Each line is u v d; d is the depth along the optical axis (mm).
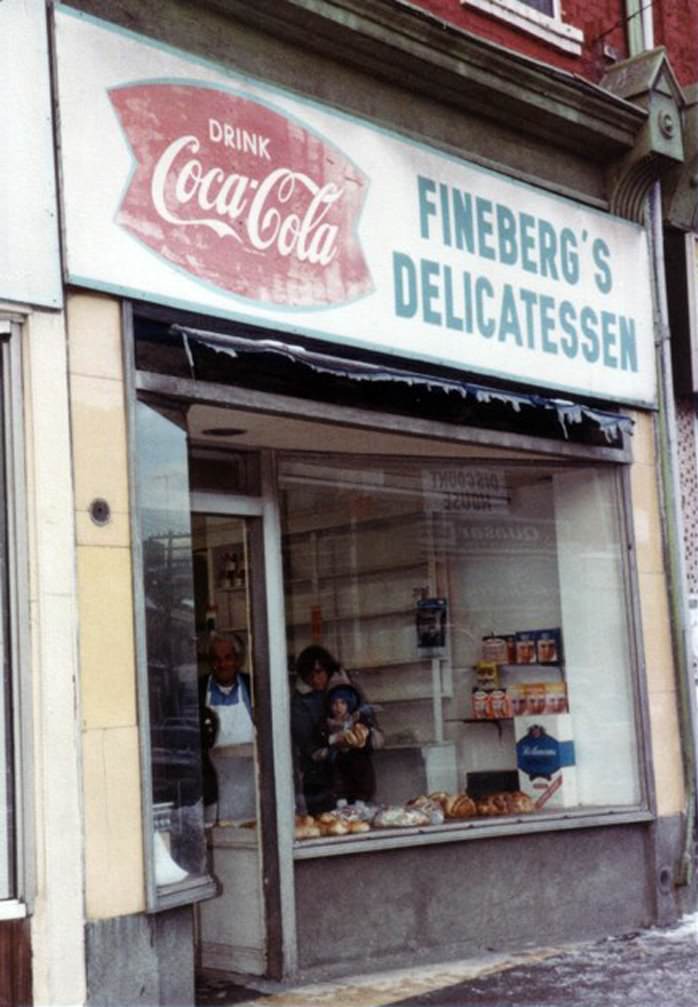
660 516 9500
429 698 8414
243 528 7715
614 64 9695
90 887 5914
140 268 6453
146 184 6531
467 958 7871
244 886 7422
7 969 5707
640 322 9508
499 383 8438
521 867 8289
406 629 8367
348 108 7816
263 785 7430
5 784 5816
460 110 8516
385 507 8352
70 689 5945
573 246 9055
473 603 8711
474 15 8805
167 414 6652
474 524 8789
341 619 7988
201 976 7445
